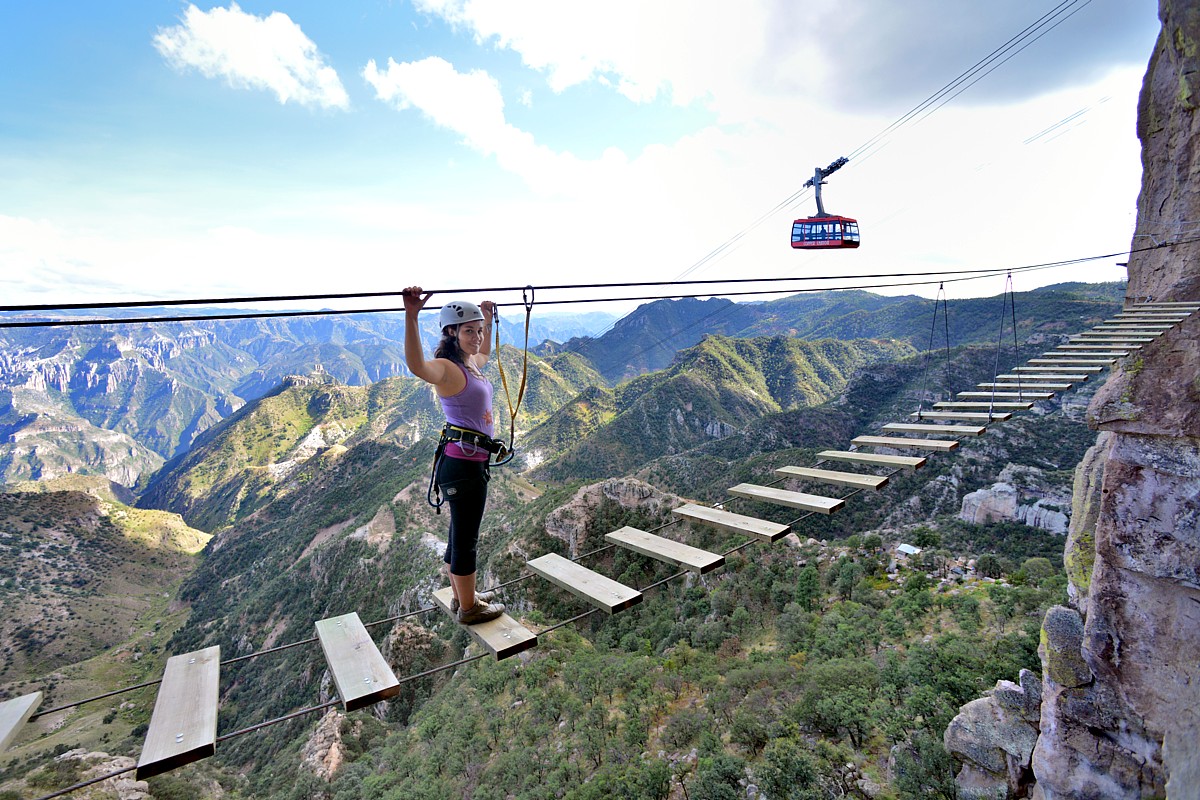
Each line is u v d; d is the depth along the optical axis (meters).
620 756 39.22
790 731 33.41
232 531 189.00
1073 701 7.02
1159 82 9.98
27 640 120.69
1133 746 6.41
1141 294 10.69
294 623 107.69
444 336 4.56
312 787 55.44
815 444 160.00
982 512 89.62
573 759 41.72
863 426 163.75
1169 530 5.57
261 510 195.25
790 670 43.12
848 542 74.50
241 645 113.44
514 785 40.81
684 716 40.91
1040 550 78.56
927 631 45.28
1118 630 6.24
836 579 64.75
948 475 102.56
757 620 61.66
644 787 33.78
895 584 60.38
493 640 4.50
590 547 81.94
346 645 4.41
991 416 7.77
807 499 6.59
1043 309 177.88
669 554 5.58
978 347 154.62
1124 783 6.48
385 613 91.12
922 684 31.33
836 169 33.88
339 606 102.44
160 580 171.00
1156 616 5.87
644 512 82.12
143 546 180.75
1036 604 42.47
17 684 99.69
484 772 44.69
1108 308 158.00
